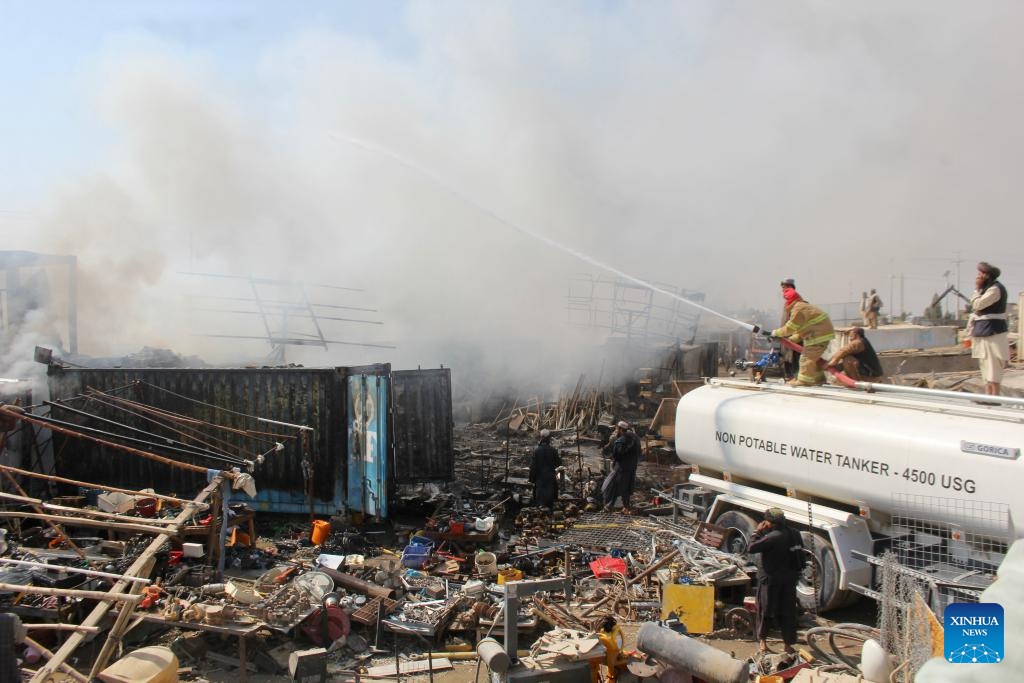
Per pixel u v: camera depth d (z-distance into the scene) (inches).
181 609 286.7
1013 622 97.0
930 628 248.7
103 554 354.9
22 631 210.7
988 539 283.6
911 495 303.0
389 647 303.3
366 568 370.0
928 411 321.1
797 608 332.5
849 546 324.8
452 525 410.6
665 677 258.2
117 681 224.1
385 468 444.5
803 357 398.6
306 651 269.9
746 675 236.5
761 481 378.0
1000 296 404.5
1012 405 309.3
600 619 314.0
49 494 457.1
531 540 426.0
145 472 477.4
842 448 328.8
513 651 262.5
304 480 464.4
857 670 283.7
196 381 477.7
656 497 525.7
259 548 400.8
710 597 324.5
